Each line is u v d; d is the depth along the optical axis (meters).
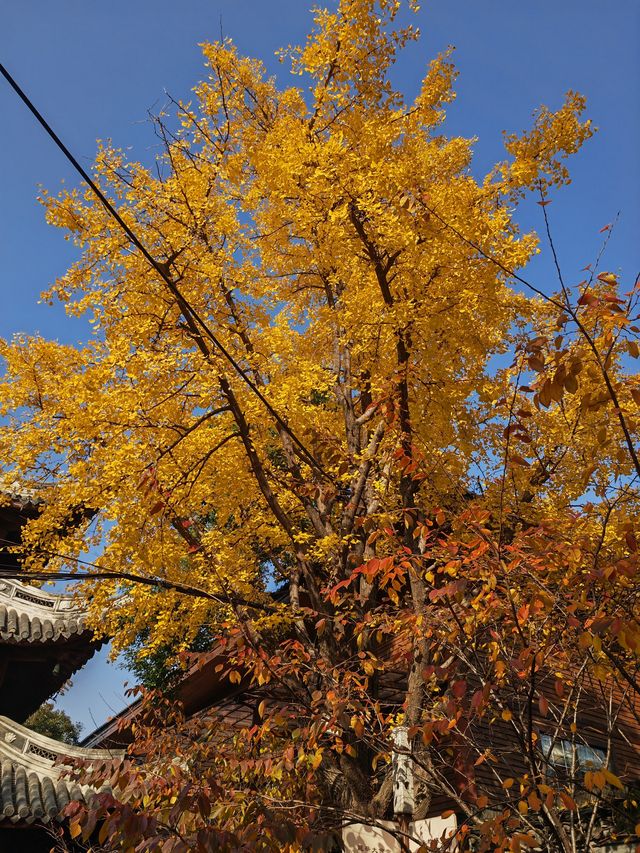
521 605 5.05
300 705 6.52
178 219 8.11
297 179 8.60
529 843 4.15
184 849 4.37
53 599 12.29
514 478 7.52
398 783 5.69
